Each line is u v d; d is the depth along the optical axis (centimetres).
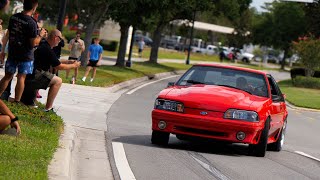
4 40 2122
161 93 2238
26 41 2006
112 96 4275
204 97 2170
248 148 2369
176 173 1762
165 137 2253
